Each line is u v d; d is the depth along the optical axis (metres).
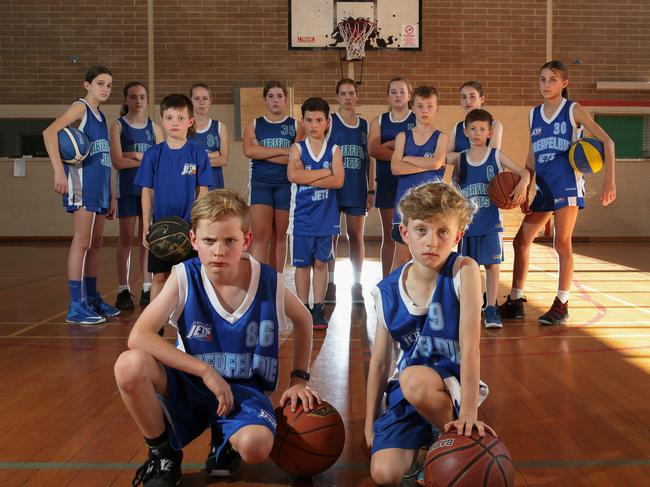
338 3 11.59
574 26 11.74
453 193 2.12
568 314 5.05
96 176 5.01
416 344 2.29
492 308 4.91
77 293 5.09
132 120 5.70
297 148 5.05
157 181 4.48
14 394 3.26
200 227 2.09
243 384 2.24
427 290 2.25
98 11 11.55
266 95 5.68
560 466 2.36
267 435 2.05
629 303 5.92
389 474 2.12
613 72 11.84
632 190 12.05
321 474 2.32
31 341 4.45
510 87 11.78
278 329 2.29
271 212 5.61
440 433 2.24
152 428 2.12
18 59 11.59
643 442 2.60
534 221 5.09
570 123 4.88
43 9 11.53
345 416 2.94
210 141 6.02
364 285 7.00
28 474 2.30
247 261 2.26
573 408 3.02
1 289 6.79
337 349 4.23
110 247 11.20
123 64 11.62
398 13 11.64
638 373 3.61
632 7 11.74
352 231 5.84
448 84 11.74
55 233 11.95
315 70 11.71
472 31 11.69
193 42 11.63
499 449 1.90
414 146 5.10
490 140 5.20
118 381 2.03
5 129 11.81
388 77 11.74
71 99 11.65
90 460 2.43
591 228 12.17
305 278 5.05
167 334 4.70
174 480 2.17
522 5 11.69
